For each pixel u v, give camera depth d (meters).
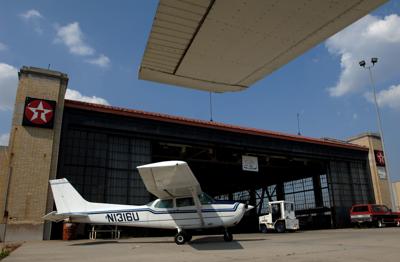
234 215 12.70
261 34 2.63
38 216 15.40
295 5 2.34
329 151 27.34
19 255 8.77
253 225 29.48
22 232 14.98
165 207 12.85
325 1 2.30
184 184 11.52
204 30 2.58
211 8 2.35
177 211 12.73
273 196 37.16
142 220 12.88
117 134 18.81
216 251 9.15
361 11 2.42
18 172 15.49
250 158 23.94
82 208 13.20
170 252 9.10
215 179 35.47
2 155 15.59
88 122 18.09
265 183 36.59
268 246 10.34
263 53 2.88
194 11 2.39
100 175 17.92
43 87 16.91
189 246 11.02
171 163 9.84
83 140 17.94
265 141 23.86
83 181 17.42
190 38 2.68
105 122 18.55
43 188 15.79
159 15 2.44
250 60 2.99
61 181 13.55
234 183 38.12
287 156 25.20
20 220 15.05
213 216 12.66
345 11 2.41
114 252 9.33
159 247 10.84
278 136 24.33
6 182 15.20
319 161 27.34
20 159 15.66
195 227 12.52
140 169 10.05
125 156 18.89
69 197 13.36
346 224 26.59
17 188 15.32
